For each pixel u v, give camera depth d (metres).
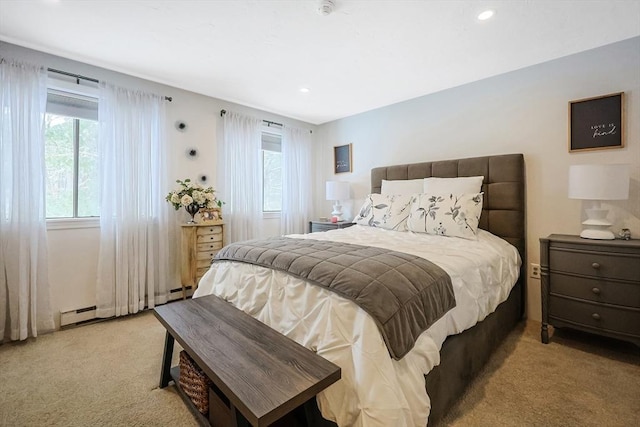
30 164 2.26
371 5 1.80
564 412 1.43
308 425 1.21
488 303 1.84
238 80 2.96
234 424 1.02
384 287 1.22
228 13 1.89
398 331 1.13
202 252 3.05
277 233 4.20
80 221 2.58
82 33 2.13
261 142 3.85
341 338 1.19
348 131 4.21
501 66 2.63
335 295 1.29
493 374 1.75
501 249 2.29
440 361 1.37
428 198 2.66
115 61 2.55
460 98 3.06
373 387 1.04
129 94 2.76
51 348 2.10
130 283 2.74
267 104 3.69
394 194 3.23
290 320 1.42
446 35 2.13
